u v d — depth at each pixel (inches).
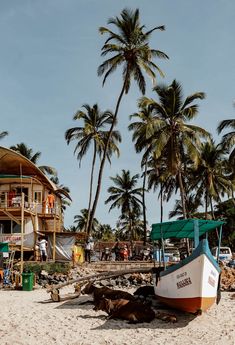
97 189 1653.5
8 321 622.2
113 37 1576.0
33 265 1117.1
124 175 2618.1
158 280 706.2
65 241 1375.5
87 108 1969.7
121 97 1625.2
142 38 1578.5
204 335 542.6
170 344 506.9
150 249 1636.3
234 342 510.3
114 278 1013.2
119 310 636.7
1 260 1088.8
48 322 620.4
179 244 1475.1
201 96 1560.0
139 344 507.8
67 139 1969.7
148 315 619.2
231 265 1282.0
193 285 598.5
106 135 1947.6
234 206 2442.2
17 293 928.9
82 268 1191.6
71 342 517.0
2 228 1374.3
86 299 794.2
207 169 2049.7
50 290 832.3
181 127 1533.0
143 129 1579.7
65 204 2325.3
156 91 1574.8
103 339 529.7
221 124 1829.5
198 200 2194.9
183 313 667.4
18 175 1429.6
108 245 1786.4
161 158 1679.4
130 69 1573.6
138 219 2947.8
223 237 2512.3
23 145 2235.5
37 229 1395.2
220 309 685.9
